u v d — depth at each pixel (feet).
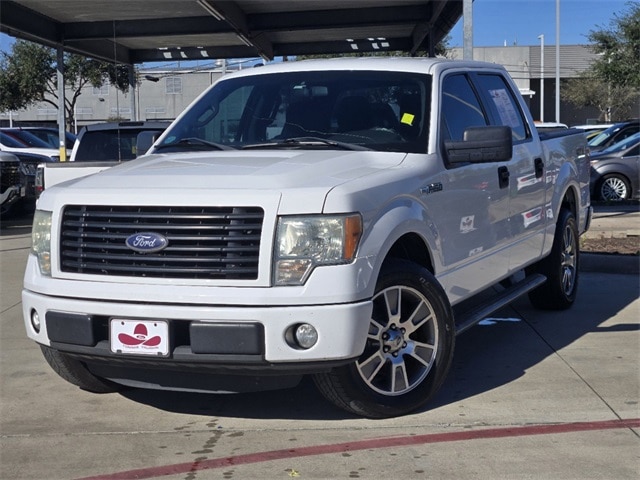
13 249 41.45
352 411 15.83
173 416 16.74
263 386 15.26
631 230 41.16
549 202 23.68
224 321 14.10
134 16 51.65
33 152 65.05
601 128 76.02
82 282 15.10
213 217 14.39
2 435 15.79
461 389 18.02
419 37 55.36
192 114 20.51
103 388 18.12
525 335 22.75
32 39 51.65
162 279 14.53
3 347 22.39
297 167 15.70
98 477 13.74
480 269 19.31
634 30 99.40
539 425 15.74
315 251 14.23
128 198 14.94
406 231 15.71
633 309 25.68
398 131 17.98
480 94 20.95
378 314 15.64
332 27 51.83
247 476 13.65
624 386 18.01
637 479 13.32
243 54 62.59
